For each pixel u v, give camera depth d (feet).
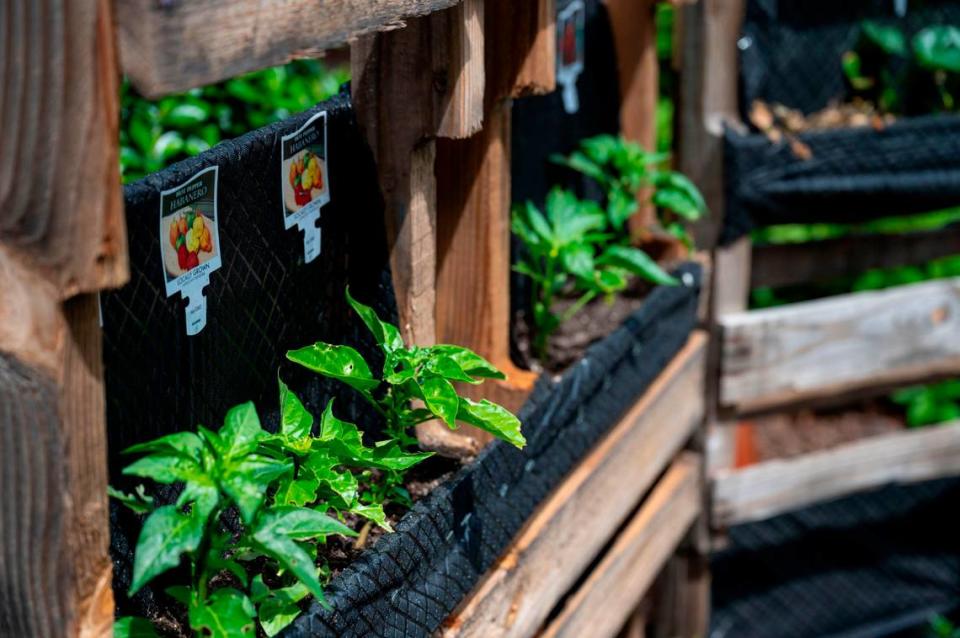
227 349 6.08
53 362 4.13
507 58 7.15
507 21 7.09
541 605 7.93
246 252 6.08
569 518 8.23
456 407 5.82
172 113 10.98
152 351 5.50
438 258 7.73
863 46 11.85
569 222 8.45
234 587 5.90
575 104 9.71
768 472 12.24
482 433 7.38
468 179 7.48
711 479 11.97
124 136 10.78
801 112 11.72
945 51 11.82
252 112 11.54
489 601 7.09
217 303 5.92
